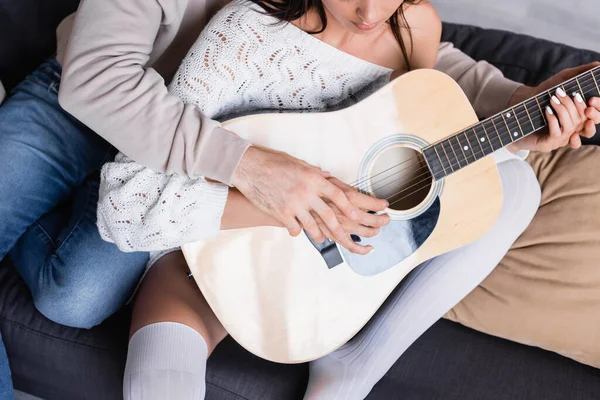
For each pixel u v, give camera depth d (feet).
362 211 3.94
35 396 5.47
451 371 4.98
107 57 3.66
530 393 4.91
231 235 4.09
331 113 4.16
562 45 6.12
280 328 4.27
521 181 4.87
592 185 5.22
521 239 5.28
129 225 3.89
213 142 3.71
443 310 4.77
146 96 3.67
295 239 4.14
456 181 4.39
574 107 4.25
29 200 4.81
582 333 4.94
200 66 4.02
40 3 5.54
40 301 4.72
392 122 4.23
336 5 3.82
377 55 4.50
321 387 4.57
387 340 4.62
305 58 4.22
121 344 4.78
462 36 6.36
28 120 4.80
